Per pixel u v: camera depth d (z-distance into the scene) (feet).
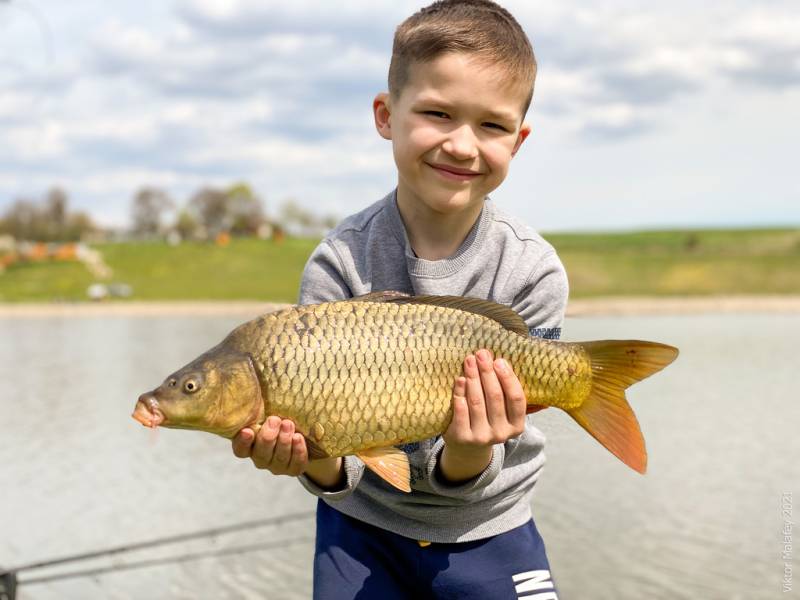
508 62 2.15
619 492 7.48
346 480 2.28
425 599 2.45
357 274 2.44
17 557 6.40
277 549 6.52
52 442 10.34
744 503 7.10
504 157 2.22
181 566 6.20
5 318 34.37
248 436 1.91
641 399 12.44
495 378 1.96
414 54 2.17
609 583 5.46
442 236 2.40
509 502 2.47
